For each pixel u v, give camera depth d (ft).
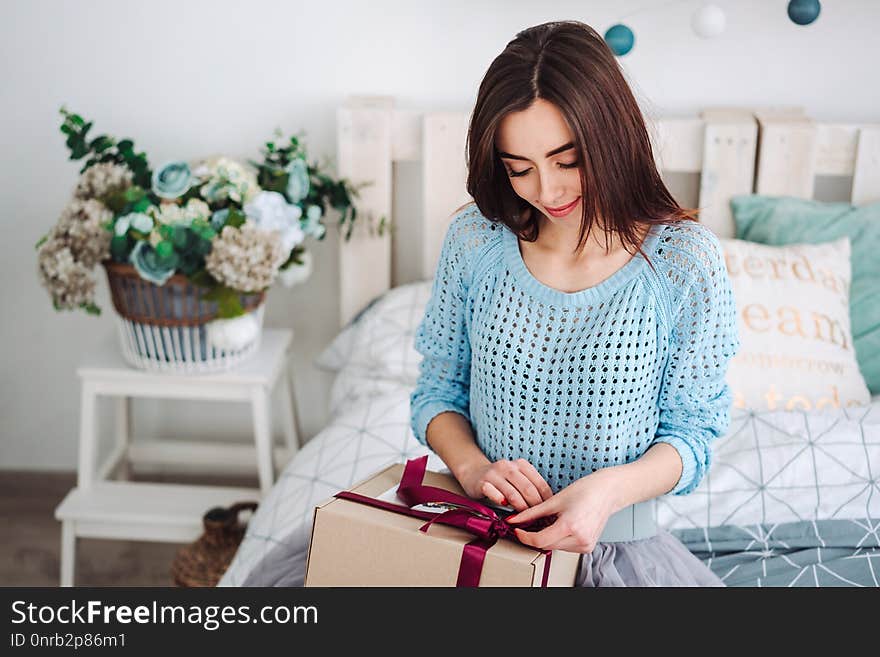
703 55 7.44
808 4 6.72
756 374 6.44
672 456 3.67
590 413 3.67
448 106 7.69
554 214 3.44
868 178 7.16
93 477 7.68
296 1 7.55
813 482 5.55
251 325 6.80
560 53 3.19
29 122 7.89
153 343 6.72
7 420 8.74
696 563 4.20
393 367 6.99
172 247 6.24
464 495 3.76
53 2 7.63
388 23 7.55
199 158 7.89
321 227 6.91
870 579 4.75
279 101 7.77
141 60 7.73
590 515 3.28
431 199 7.45
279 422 8.62
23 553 7.84
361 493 3.62
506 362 3.72
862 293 6.94
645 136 3.34
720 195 7.24
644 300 3.57
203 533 6.87
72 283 6.37
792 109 7.47
